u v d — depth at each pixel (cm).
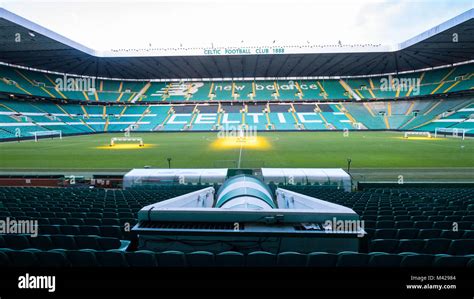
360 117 6931
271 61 6400
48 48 4988
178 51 5759
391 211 857
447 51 5538
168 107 7575
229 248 413
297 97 7725
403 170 2317
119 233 656
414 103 7006
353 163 2595
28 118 5656
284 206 685
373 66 6894
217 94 7894
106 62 6156
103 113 7181
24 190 1468
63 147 3822
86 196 1234
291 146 3784
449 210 912
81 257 422
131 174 1731
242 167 2477
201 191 726
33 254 426
